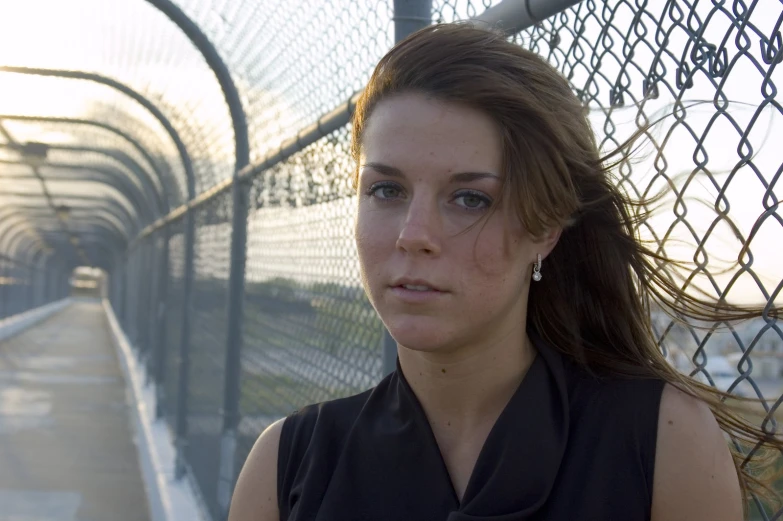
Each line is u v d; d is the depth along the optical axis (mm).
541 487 912
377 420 1068
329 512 1028
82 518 6055
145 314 13234
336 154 2225
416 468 1004
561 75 1048
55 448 8484
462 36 986
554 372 986
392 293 967
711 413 930
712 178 1071
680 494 891
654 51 1185
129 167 11852
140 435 8602
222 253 4355
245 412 3625
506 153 946
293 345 2766
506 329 1006
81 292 73812
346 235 2127
